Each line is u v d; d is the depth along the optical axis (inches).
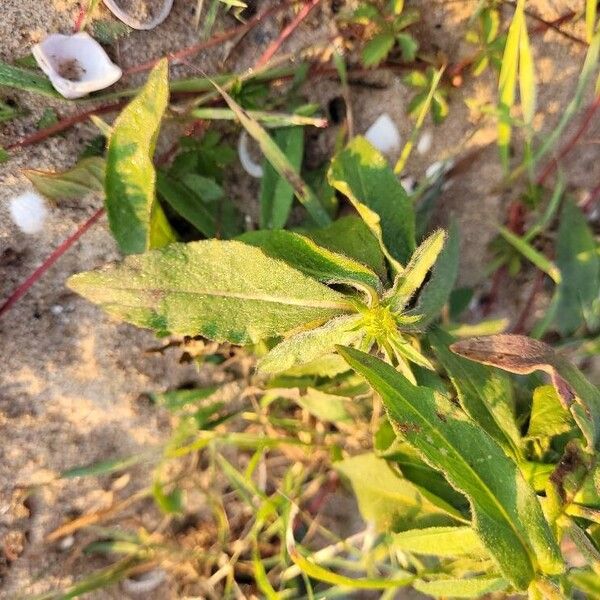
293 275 7.9
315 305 8.1
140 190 8.5
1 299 9.3
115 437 10.3
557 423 8.4
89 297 8.1
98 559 10.7
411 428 7.5
